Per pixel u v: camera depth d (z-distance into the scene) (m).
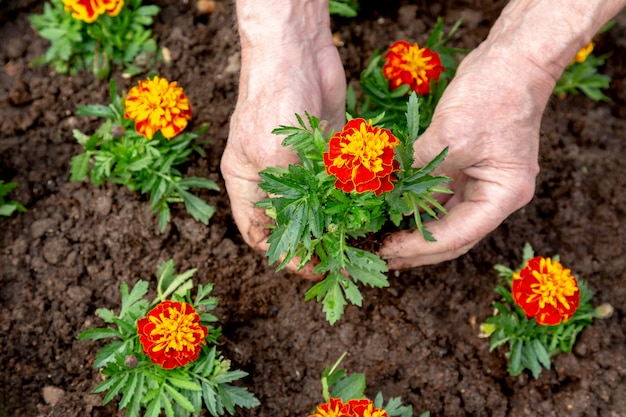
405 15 1.09
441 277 0.98
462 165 0.87
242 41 0.87
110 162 0.96
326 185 0.80
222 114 1.03
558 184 1.03
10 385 0.93
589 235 1.02
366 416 0.83
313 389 0.94
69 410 0.92
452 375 0.96
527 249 0.98
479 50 0.87
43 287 0.96
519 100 0.85
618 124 1.06
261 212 0.90
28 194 0.99
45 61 1.04
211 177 1.00
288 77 0.85
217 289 0.97
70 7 0.98
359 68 1.07
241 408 0.93
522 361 0.95
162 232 0.98
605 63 1.09
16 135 1.01
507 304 0.98
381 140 0.76
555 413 0.95
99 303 0.96
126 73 1.04
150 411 0.87
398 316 0.97
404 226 0.92
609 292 1.00
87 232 0.98
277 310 0.96
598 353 0.96
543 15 0.85
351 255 0.85
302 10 0.87
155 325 0.85
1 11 1.06
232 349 0.95
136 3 1.03
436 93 0.97
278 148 0.84
